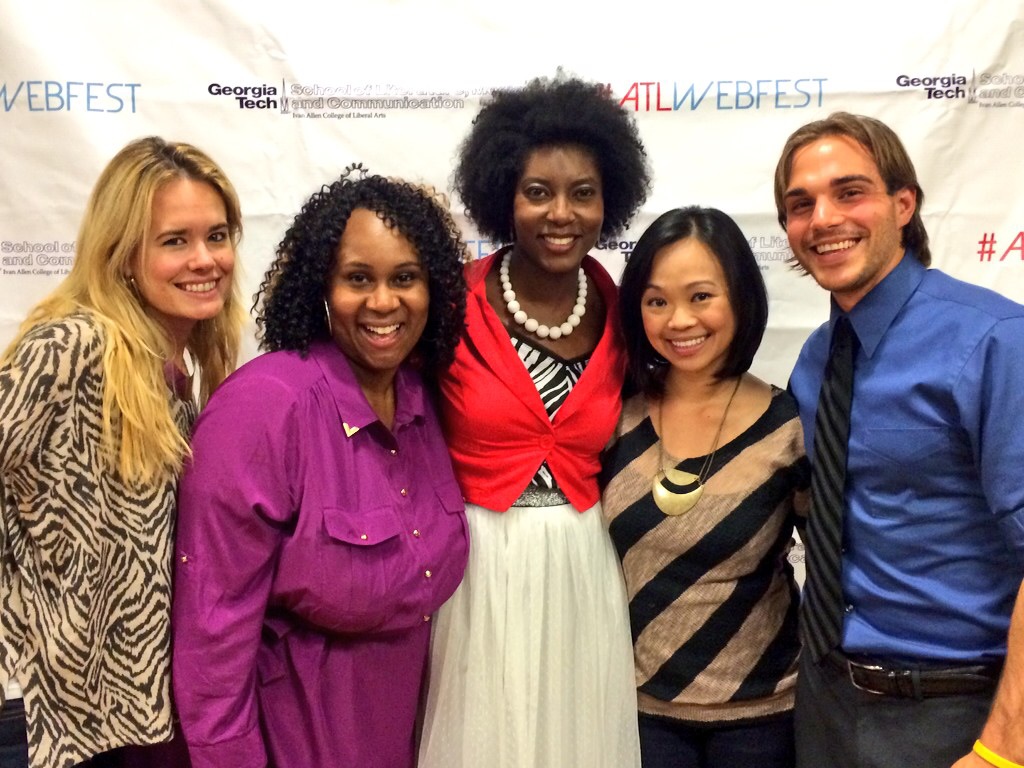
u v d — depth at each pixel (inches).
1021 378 40.8
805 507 53.6
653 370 56.8
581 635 54.6
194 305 46.8
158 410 43.3
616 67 73.5
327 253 44.3
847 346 47.6
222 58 73.5
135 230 44.3
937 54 72.5
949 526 44.4
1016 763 39.0
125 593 42.4
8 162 74.0
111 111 73.7
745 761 53.6
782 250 75.0
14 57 72.8
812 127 47.3
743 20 72.7
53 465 41.0
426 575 47.1
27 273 75.2
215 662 42.3
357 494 45.1
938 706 45.3
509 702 53.7
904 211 46.6
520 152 55.2
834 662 48.1
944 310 44.3
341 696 46.1
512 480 53.8
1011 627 39.7
